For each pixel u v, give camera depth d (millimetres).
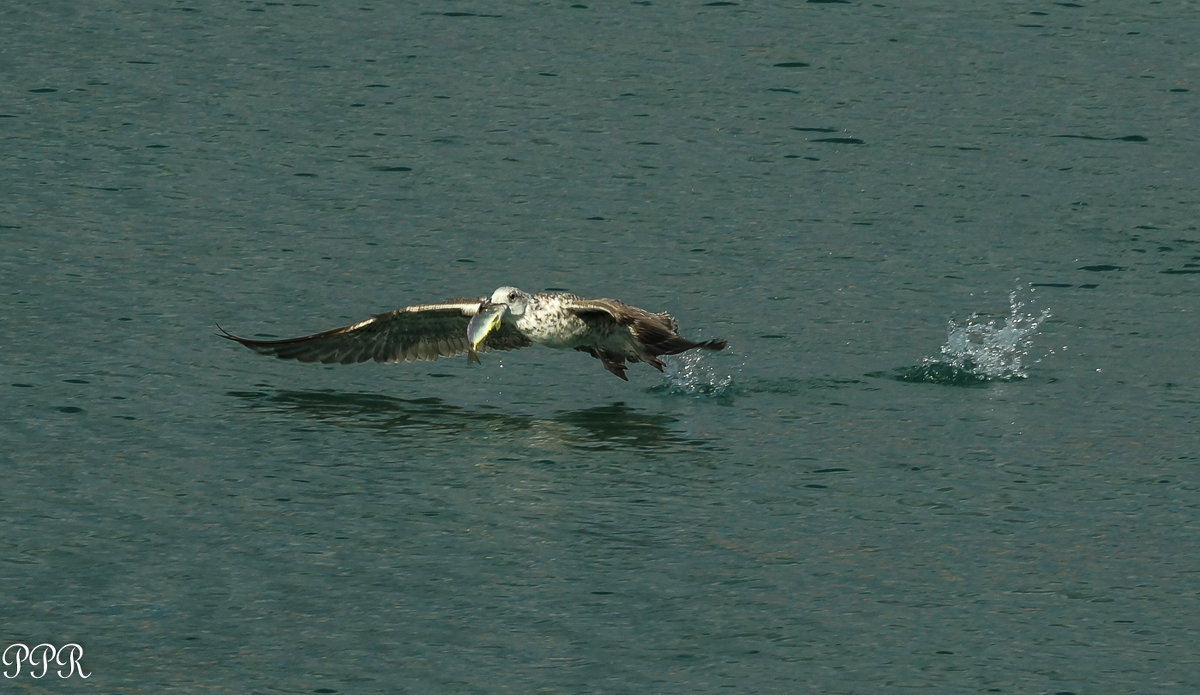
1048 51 31078
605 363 17750
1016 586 14500
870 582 14562
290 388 18875
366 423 17969
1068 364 19625
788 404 18594
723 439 17656
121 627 13680
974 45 31312
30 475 16312
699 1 33406
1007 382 19172
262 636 13586
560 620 13867
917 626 13828
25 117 27188
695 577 14617
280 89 28828
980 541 15344
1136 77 29875
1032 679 13070
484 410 18453
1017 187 25406
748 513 15867
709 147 26828
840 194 25141
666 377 19422
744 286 21969
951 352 19969
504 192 25047
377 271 22266
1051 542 15320
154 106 27906
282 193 24781
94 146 26188
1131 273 22438
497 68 29953
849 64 30328
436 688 12867
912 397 18781
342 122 27547
